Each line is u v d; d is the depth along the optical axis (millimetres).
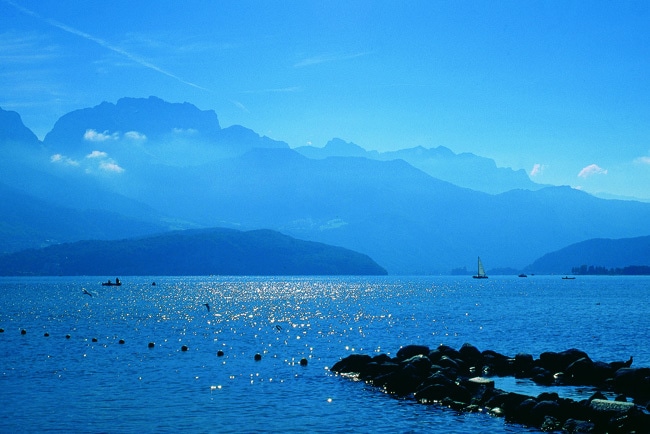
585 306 150375
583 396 47188
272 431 38375
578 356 55781
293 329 95938
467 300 183625
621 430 36750
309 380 53219
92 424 39625
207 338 83188
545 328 96125
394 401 45812
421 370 51562
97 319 114312
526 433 38094
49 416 41312
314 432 38156
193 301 177750
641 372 49031
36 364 60688
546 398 42344
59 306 153250
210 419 40844
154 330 93750
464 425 39656
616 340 80000
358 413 42438
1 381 52281
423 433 38062
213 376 54906
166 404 44625
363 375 53625
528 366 56656
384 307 151625
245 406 44188
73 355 66688
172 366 59938
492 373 56094
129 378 53875
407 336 86250
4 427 38906
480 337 84625
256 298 196625
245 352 69625
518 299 188250
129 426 39250
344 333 89938
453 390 45812
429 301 179125
